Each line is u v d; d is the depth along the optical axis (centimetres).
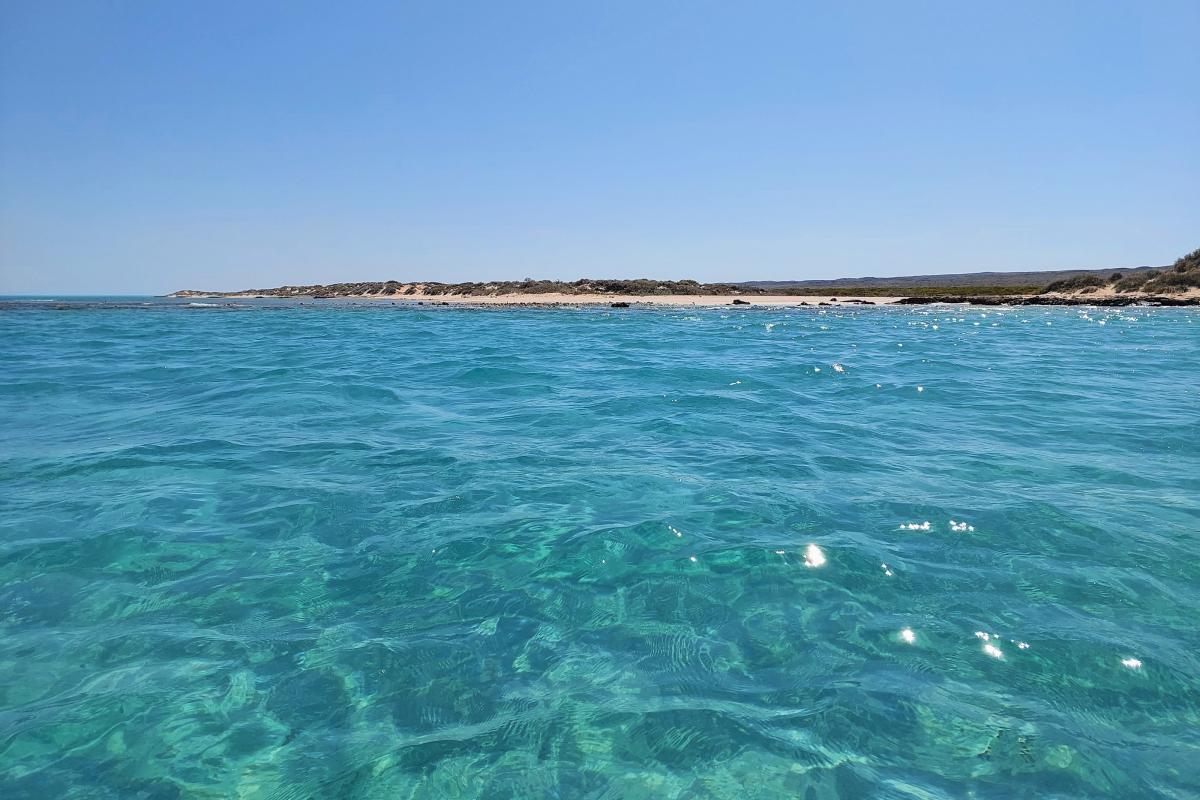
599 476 618
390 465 655
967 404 988
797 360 1556
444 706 300
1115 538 460
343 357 1622
